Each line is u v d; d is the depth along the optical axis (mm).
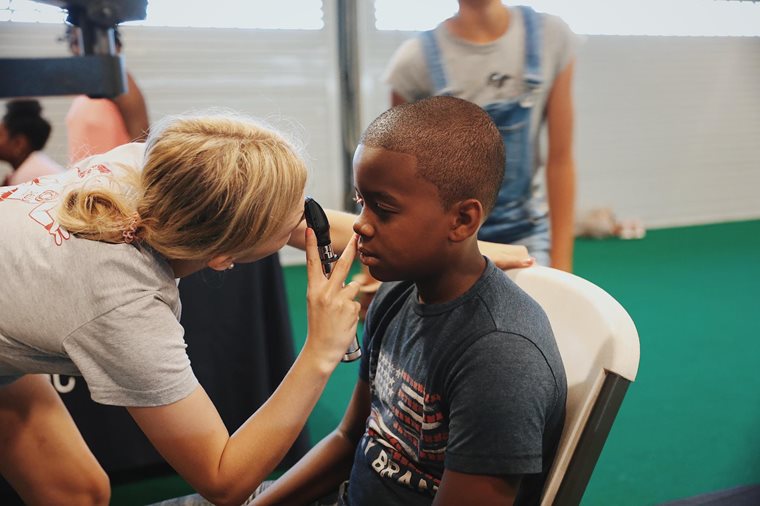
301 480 1026
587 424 781
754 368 2512
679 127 5004
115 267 781
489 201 795
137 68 3965
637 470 1842
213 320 1606
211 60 4082
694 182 5164
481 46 1567
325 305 851
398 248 771
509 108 1594
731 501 1691
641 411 2180
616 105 4809
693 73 4934
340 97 4363
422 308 845
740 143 5199
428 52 1609
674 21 4773
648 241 4672
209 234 778
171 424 833
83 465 1172
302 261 4355
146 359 792
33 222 819
